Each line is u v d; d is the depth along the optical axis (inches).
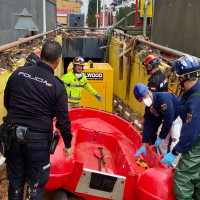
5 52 200.5
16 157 103.3
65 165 132.7
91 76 347.3
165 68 220.7
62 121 104.7
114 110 412.8
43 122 102.3
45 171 106.8
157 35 414.3
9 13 387.5
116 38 550.3
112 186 135.8
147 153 172.2
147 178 125.5
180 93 186.9
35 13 554.6
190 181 112.8
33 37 300.0
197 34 340.5
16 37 422.3
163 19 397.4
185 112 110.1
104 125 223.1
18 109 101.2
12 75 105.7
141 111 313.7
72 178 138.6
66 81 252.8
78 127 213.5
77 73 252.1
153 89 193.9
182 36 361.4
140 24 575.5
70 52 629.3
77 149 192.2
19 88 102.5
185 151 107.9
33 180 104.9
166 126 152.3
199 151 109.4
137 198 131.2
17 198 107.0
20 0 444.5
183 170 112.2
